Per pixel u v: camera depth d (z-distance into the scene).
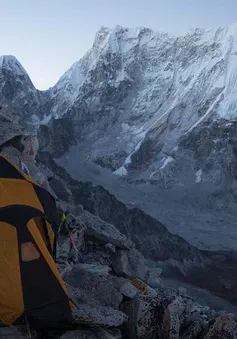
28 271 9.11
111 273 14.06
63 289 9.38
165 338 10.31
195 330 10.91
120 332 10.24
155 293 13.28
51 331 9.50
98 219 15.49
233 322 10.87
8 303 8.98
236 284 84.38
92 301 10.50
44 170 19.33
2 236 9.12
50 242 10.45
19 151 13.87
